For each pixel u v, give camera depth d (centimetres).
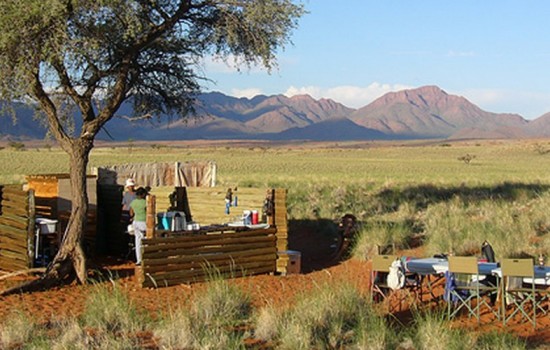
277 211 1525
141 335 920
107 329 938
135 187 1772
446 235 1702
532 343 901
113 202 1723
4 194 1393
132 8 1239
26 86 1261
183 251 1338
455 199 2606
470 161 11425
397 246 1712
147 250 1291
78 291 1256
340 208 2531
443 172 7119
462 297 1091
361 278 1391
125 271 1479
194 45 1507
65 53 1220
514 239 1616
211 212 1691
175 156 11394
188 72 1558
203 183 2155
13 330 903
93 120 1373
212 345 825
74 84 1422
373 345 848
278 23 1358
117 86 1384
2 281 1307
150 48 1473
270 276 1437
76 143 1364
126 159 8962
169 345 820
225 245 1397
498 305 1091
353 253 1669
